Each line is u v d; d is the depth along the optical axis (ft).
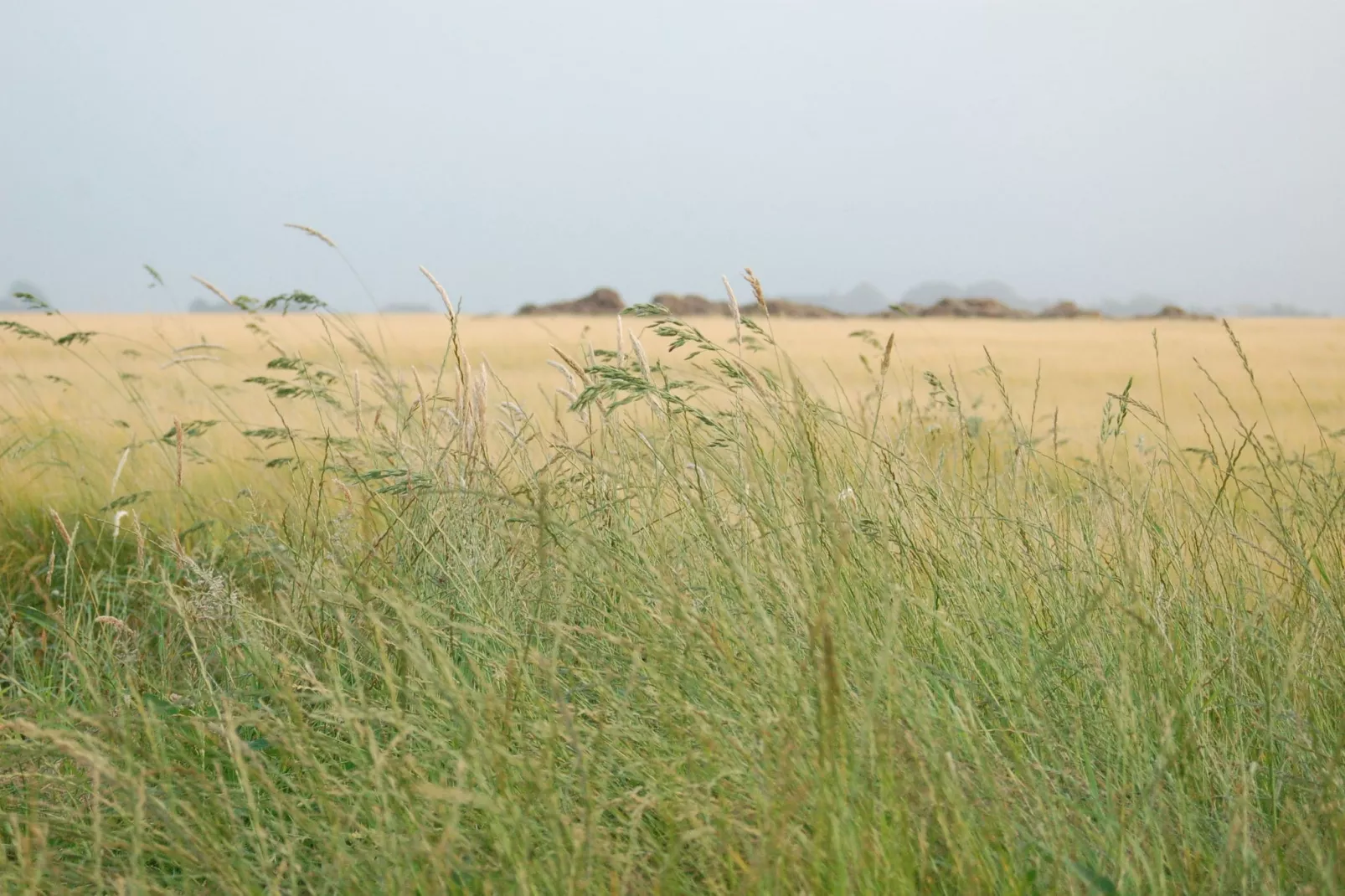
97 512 17.34
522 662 7.84
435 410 13.03
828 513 8.29
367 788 7.39
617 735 7.71
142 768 7.06
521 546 9.78
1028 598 9.72
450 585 10.39
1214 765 7.70
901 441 11.98
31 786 7.73
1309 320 249.96
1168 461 11.75
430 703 8.78
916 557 9.87
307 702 8.88
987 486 11.83
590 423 11.78
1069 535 10.87
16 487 20.61
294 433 15.21
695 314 255.09
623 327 11.33
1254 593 10.26
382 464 12.61
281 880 6.84
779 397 9.75
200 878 7.07
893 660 7.59
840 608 7.97
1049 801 6.86
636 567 9.01
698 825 6.72
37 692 10.06
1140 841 6.66
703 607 9.23
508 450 12.37
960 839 6.30
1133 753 7.41
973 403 19.12
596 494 11.00
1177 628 9.23
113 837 7.40
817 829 6.14
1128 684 7.92
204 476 21.75
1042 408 44.83
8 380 33.24
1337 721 8.29
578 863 6.02
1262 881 6.15
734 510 10.17
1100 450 10.86
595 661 8.96
